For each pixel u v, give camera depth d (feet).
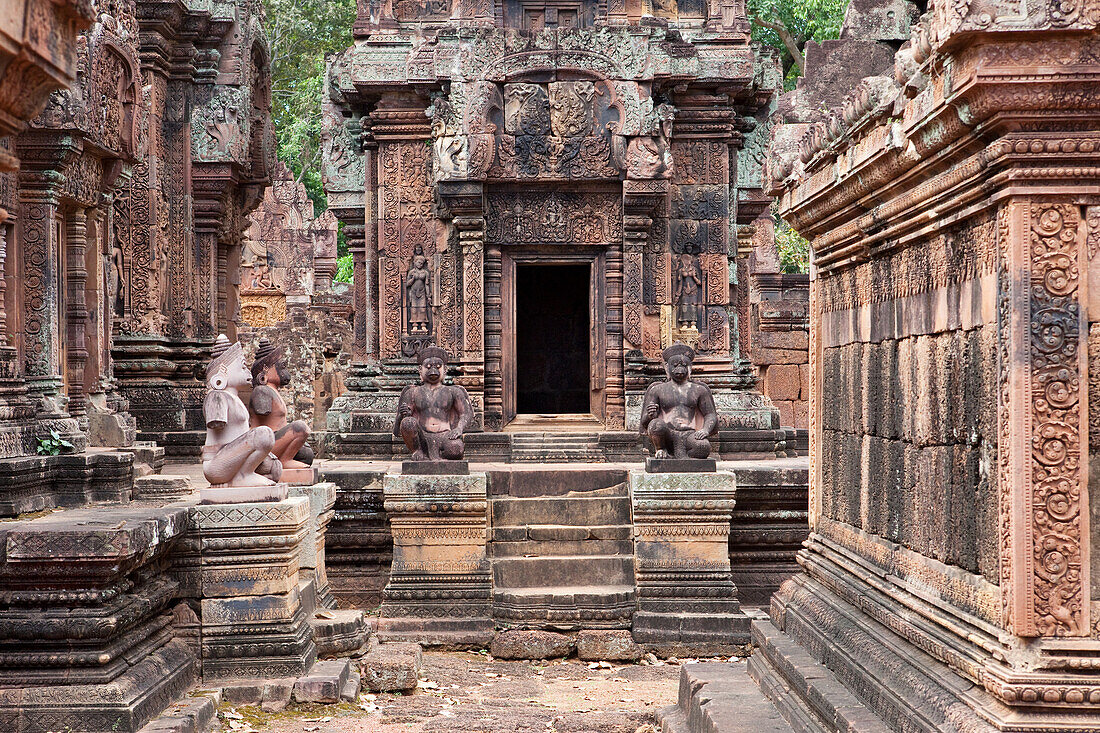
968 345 15.49
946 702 14.71
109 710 21.86
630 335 48.62
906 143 16.28
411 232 49.90
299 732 25.18
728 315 50.49
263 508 27.61
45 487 30.66
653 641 35.24
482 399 48.21
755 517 39.73
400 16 50.31
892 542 19.03
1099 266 13.62
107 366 39.70
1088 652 13.32
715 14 50.01
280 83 129.18
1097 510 13.57
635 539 36.50
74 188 34.99
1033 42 13.15
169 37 53.62
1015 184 13.60
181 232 54.60
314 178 138.10
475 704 28.86
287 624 27.73
